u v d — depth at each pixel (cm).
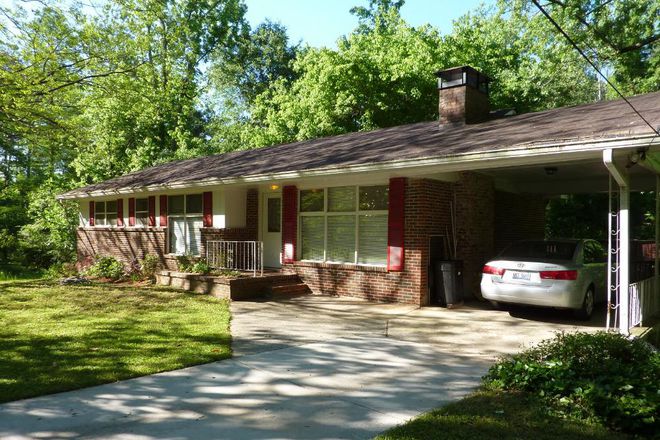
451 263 1014
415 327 822
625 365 492
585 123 778
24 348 644
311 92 2453
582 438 372
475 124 1145
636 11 1677
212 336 729
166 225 1578
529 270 853
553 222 1969
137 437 381
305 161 1142
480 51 2325
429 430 388
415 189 1022
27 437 378
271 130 2670
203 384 514
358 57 2336
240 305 1038
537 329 803
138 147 2712
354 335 761
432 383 523
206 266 1269
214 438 380
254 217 1416
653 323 776
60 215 2528
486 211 1147
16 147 2862
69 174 2792
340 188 1177
